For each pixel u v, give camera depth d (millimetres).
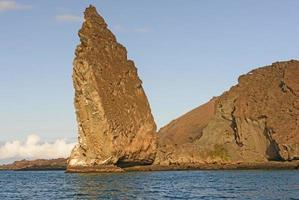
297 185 95688
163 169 175750
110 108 156250
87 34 163375
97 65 158875
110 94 159000
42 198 75375
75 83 157500
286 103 191375
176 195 78188
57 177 140000
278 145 179625
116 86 162875
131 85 169500
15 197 79125
